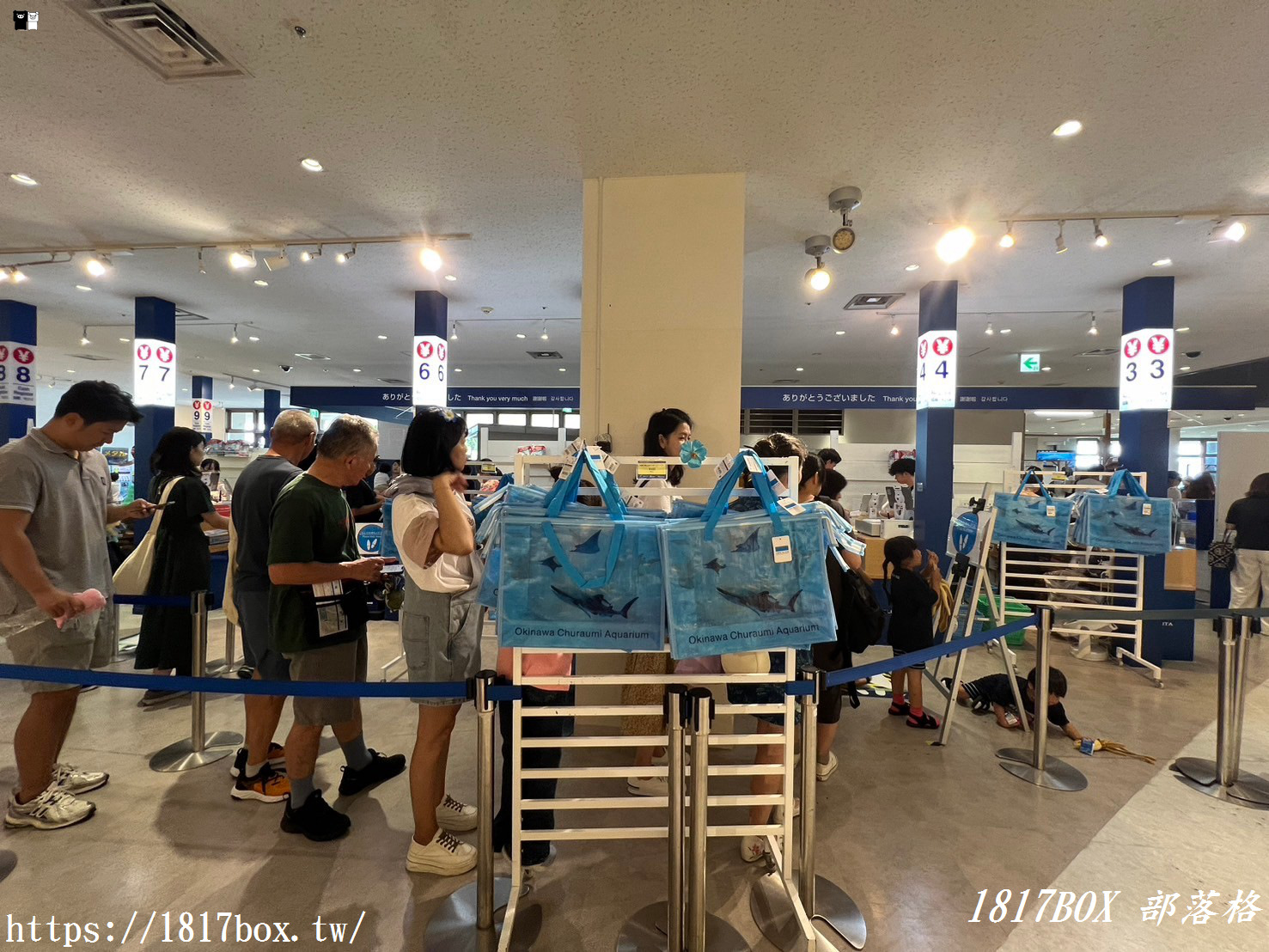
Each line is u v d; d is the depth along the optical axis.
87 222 3.93
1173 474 7.99
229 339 7.88
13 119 2.72
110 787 2.47
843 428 10.95
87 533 2.14
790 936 1.71
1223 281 4.77
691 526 1.55
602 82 2.42
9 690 3.35
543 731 1.93
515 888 1.68
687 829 1.92
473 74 2.38
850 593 2.24
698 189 3.12
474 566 1.92
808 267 4.62
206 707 3.26
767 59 2.27
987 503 4.03
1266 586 4.77
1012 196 3.36
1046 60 2.25
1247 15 2.00
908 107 2.56
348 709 2.31
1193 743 3.01
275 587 2.04
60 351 9.15
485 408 9.02
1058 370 9.09
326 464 2.13
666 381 3.10
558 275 5.02
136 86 2.47
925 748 2.94
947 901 1.88
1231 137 2.75
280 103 2.58
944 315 4.90
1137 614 2.60
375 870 1.98
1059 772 2.67
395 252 4.45
